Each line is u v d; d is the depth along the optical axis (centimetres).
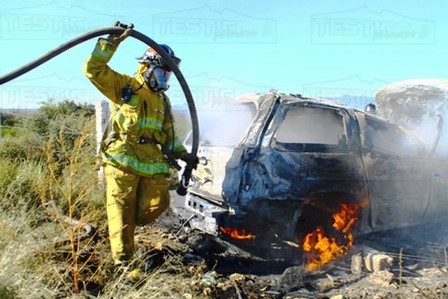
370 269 489
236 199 467
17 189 491
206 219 486
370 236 583
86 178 495
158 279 369
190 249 515
